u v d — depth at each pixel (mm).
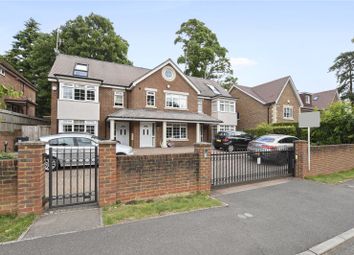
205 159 6469
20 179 4418
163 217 4668
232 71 39406
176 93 22547
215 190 6926
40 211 4574
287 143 12055
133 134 20297
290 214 5059
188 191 6223
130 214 4727
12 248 3354
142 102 20922
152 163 5723
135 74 23344
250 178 8031
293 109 28359
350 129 12016
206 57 35469
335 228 4391
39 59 30656
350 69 39250
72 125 17797
